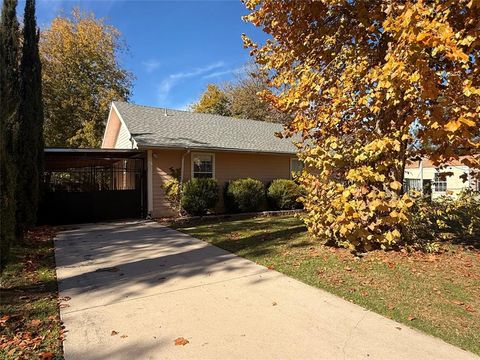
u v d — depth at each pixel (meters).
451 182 19.53
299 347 3.12
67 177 18.38
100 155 13.17
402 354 2.98
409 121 5.15
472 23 4.31
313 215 6.90
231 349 3.10
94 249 7.45
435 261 5.68
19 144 8.59
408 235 6.46
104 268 5.88
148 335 3.39
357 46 6.11
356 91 5.85
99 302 4.29
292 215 14.10
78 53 29.84
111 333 3.44
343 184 6.37
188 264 6.06
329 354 2.99
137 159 13.95
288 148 16.50
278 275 5.28
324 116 5.90
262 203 14.91
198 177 14.25
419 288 4.53
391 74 4.24
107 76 31.58
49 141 27.84
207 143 14.12
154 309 4.04
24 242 8.30
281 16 6.18
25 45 9.34
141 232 9.70
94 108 29.88
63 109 28.45
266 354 3.00
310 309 3.98
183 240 8.36
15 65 8.73
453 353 3.00
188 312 3.94
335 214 6.38
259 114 32.81
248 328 3.51
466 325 3.51
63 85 28.73
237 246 7.45
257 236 8.56
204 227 10.49
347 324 3.58
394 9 4.51
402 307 3.98
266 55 7.01
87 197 12.20
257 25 6.61
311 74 5.86
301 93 5.86
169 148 12.71
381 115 6.07
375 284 4.73
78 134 26.17
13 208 5.98
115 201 12.74
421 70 4.00
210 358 2.95
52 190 12.14
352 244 6.20
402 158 6.18
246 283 4.95
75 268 5.90
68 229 10.45
